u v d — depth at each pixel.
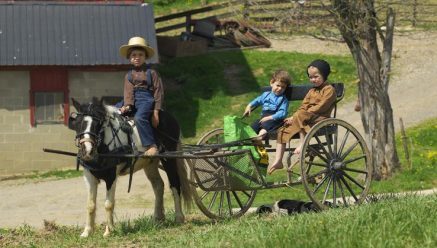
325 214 10.73
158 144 12.85
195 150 12.74
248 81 32.50
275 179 19.28
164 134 13.02
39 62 26.61
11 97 26.97
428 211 10.21
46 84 27.12
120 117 12.46
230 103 30.75
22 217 18.72
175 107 30.41
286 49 36.53
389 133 20.05
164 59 34.81
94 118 11.85
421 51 35.81
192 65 33.97
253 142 12.70
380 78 19.95
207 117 29.70
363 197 12.91
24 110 27.02
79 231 13.32
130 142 12.48
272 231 9.70
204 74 33.22
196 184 13.11
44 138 27.09
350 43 19.81
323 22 18.94
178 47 35.00
